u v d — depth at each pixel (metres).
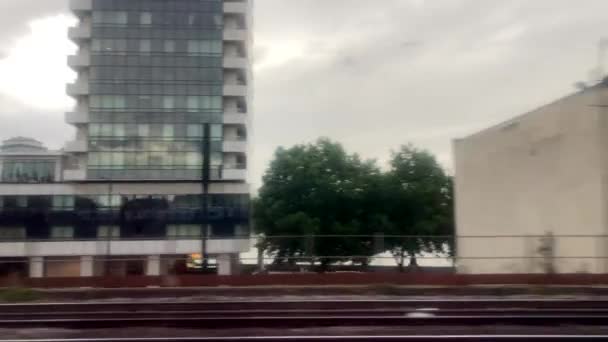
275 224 45.19
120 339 10.02
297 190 45.94
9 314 13.23
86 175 55.69
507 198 26.02
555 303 14.10
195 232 54.91
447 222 45.62
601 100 20.75
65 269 23.95
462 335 10.02
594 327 11.09
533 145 24.31
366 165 47.28
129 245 53.22
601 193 20.47
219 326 11.80
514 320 11.66
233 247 53.59
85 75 57.75
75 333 11.15
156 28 57.34
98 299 17.02
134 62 57.12
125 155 56.34
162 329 11.49
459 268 19.62
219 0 57.78
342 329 11.13
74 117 56.75
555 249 19.47
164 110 56.91
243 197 55.28
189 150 56.59
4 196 54.72
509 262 20.28
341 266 19.64
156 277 19.02
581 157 21.44
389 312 12.91
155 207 55.41
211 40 57.56
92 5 57.00
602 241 19.86
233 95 57.59
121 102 56.91
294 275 18.83
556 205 22.81
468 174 29.08
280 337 9.95
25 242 52.12
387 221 44.47
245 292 17.47
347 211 45.47
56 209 55.03
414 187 45.84
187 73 57.31
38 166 57.03
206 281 18.88
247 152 59.00
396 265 19.81
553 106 23.14
